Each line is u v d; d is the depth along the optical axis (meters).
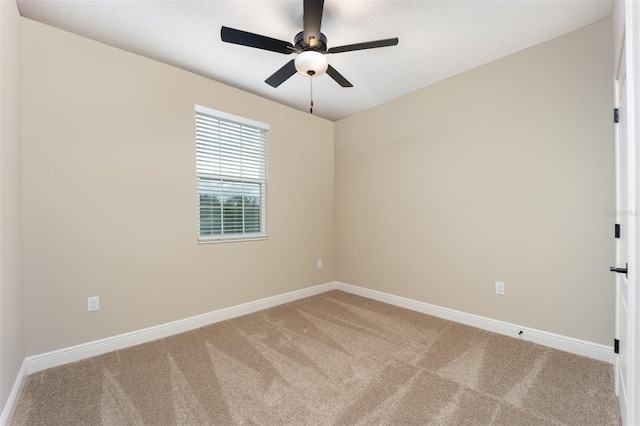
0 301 1.45
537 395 1.68
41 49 2.01
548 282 2.29
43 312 2.00
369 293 3.71
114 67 2.31
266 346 2.35
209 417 1.52
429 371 1.96
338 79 2.35
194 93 2.76
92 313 2.20
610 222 2.02
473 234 2.73
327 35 2.25
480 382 1.82
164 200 2.57
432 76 2.90
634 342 1.18
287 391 1.75
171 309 2.60
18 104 1.85
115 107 2.31
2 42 1.56
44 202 2.01
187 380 1.87
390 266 3.47
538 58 2.34
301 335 2.56
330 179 4.14
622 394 1.50
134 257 2.40
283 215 3.54
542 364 2.02
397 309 3.26
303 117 3.78
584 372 1.91
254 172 3.29
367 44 1.91
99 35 2.25
